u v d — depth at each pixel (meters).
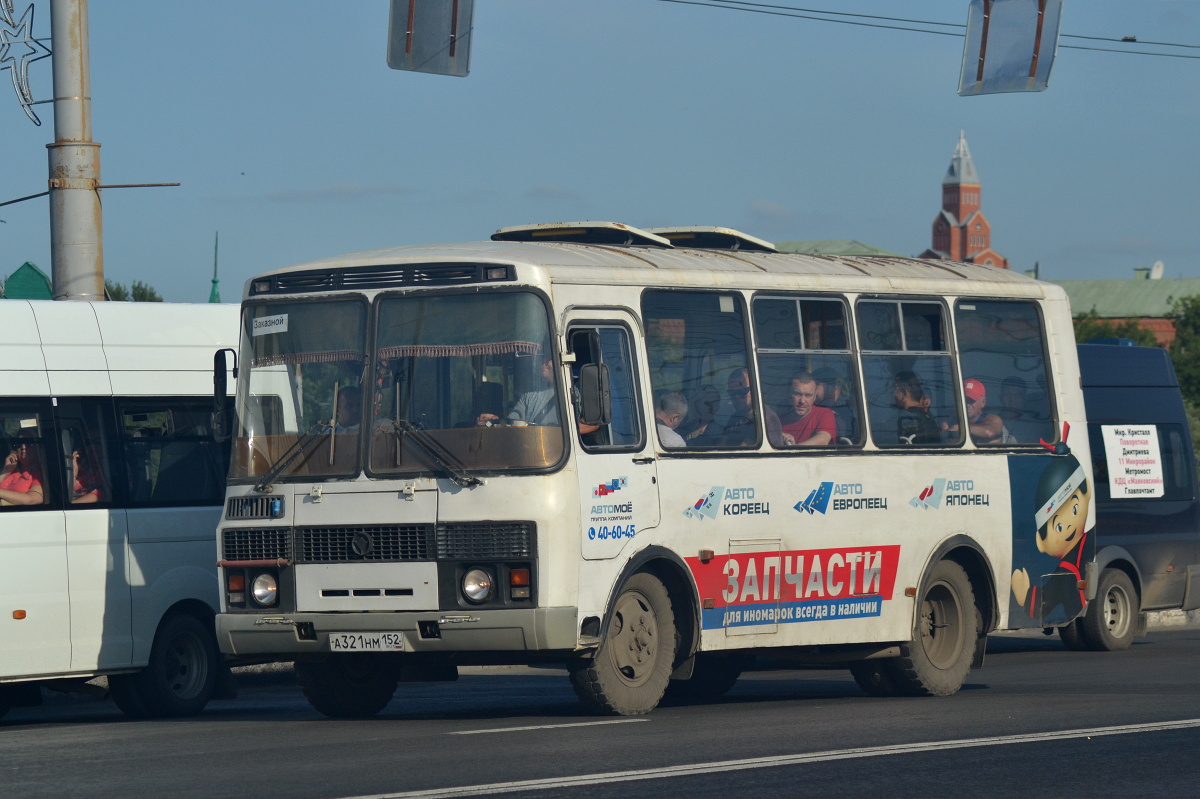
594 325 22.06
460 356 21.64
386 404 21.83
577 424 21.55
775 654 25.41
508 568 20.95
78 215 35.50
